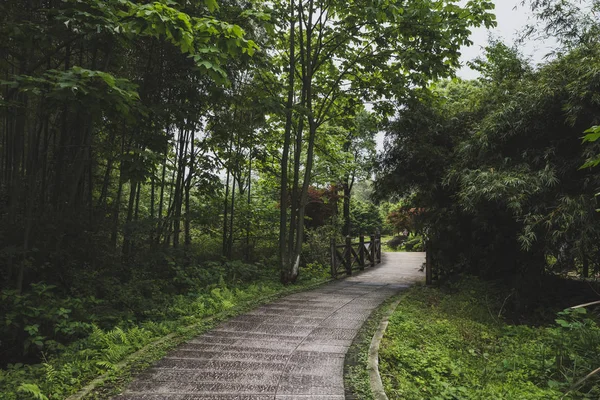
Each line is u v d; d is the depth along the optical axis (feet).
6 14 18.22
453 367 14.15
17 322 15.98
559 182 22.26
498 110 25.04
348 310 21.59
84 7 16.93
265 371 12.89
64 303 17.33
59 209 23.07
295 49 32.68
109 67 24.16
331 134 42.45
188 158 30.25
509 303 25.76
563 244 22.48
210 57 15.20
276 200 44.73
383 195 33.55
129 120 16.78
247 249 37.63
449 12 28.25
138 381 12.05
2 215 22.63
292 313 20.89
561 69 23.45
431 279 31.48
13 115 18.34
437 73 28.43
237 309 21.27
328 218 52.26
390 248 80.43
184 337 16.42
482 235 29.45
